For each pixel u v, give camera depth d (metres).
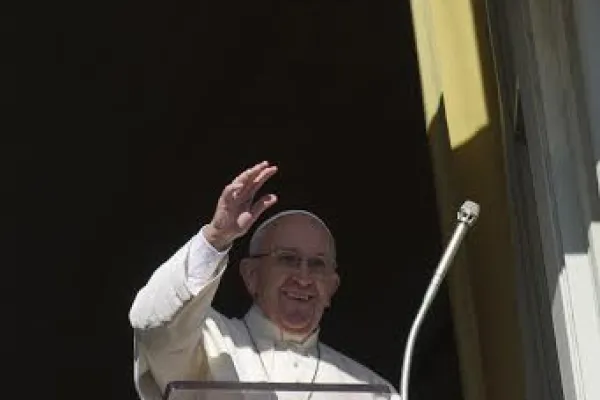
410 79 35.28
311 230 20.98
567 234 20.19
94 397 36.22
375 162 35.69
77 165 35.62
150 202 35.81
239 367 20.16
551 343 21.67
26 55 34.50
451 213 23.94
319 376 20.56
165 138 35.62
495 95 24.06
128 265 36.03
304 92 35.47
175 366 19.23
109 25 34.38
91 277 36.12
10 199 35.78
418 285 35.22
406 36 34.88
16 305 36.16
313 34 34.84
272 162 35.62
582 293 19.98
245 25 34.62
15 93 34.91
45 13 34.03
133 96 35.25
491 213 23.70
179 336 18.97
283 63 35.19
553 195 20.36
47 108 35.16
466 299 23.59
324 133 35.69
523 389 23.06
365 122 35.66
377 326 34.91
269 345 20.58
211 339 20.09
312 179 35.66
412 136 35.66
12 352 36.19
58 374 36.28
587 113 20.03
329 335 34.78
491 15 23.72
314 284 20.78
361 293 35.12
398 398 19.19
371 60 35.16
